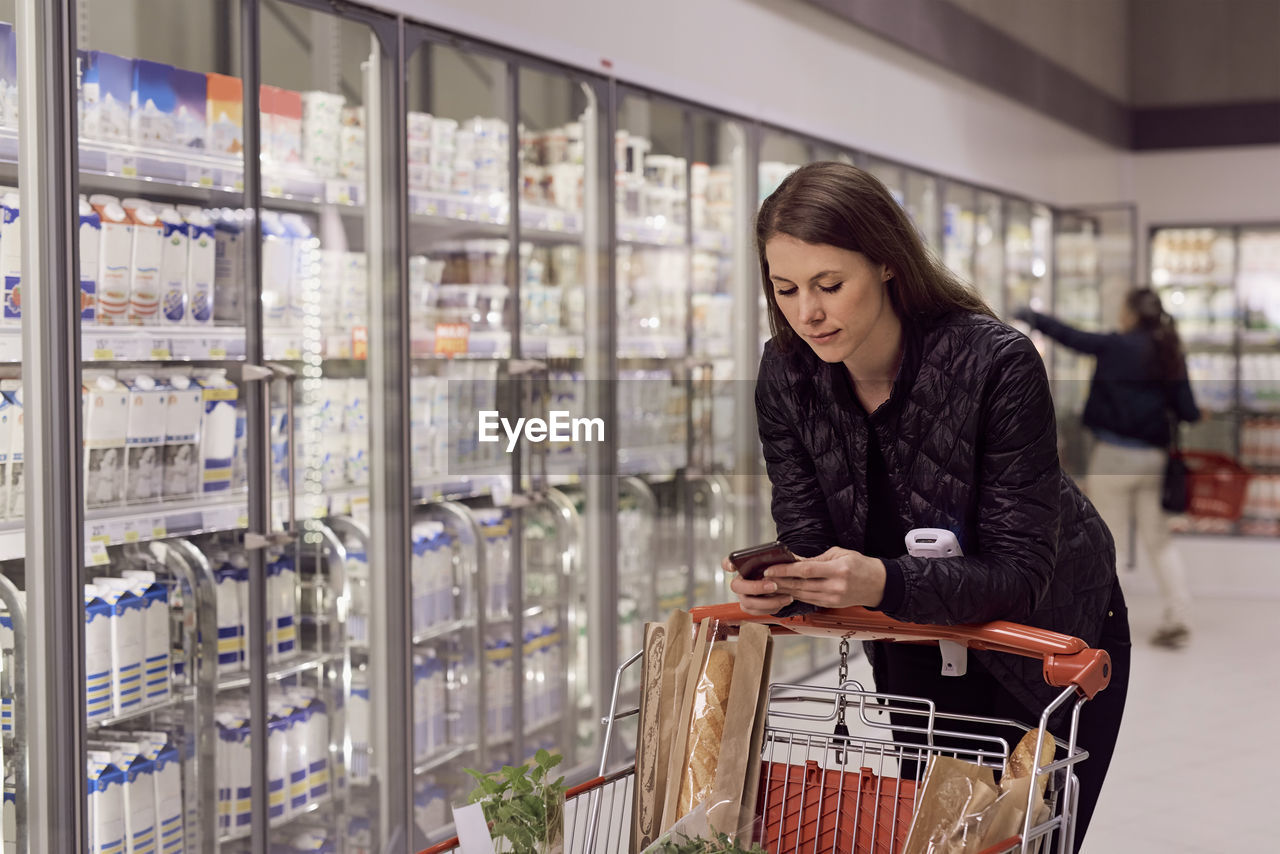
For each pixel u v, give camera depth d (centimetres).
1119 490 598
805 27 481
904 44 552
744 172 441
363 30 296
